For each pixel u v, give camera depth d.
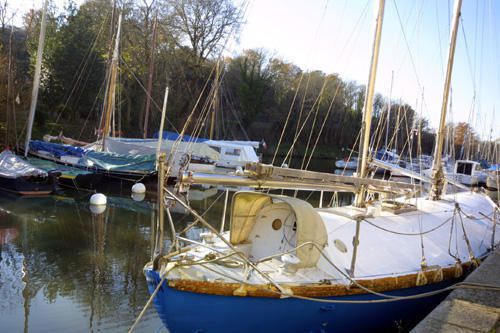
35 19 35.69
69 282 7.53
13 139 22.53
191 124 39.41
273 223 4.93
